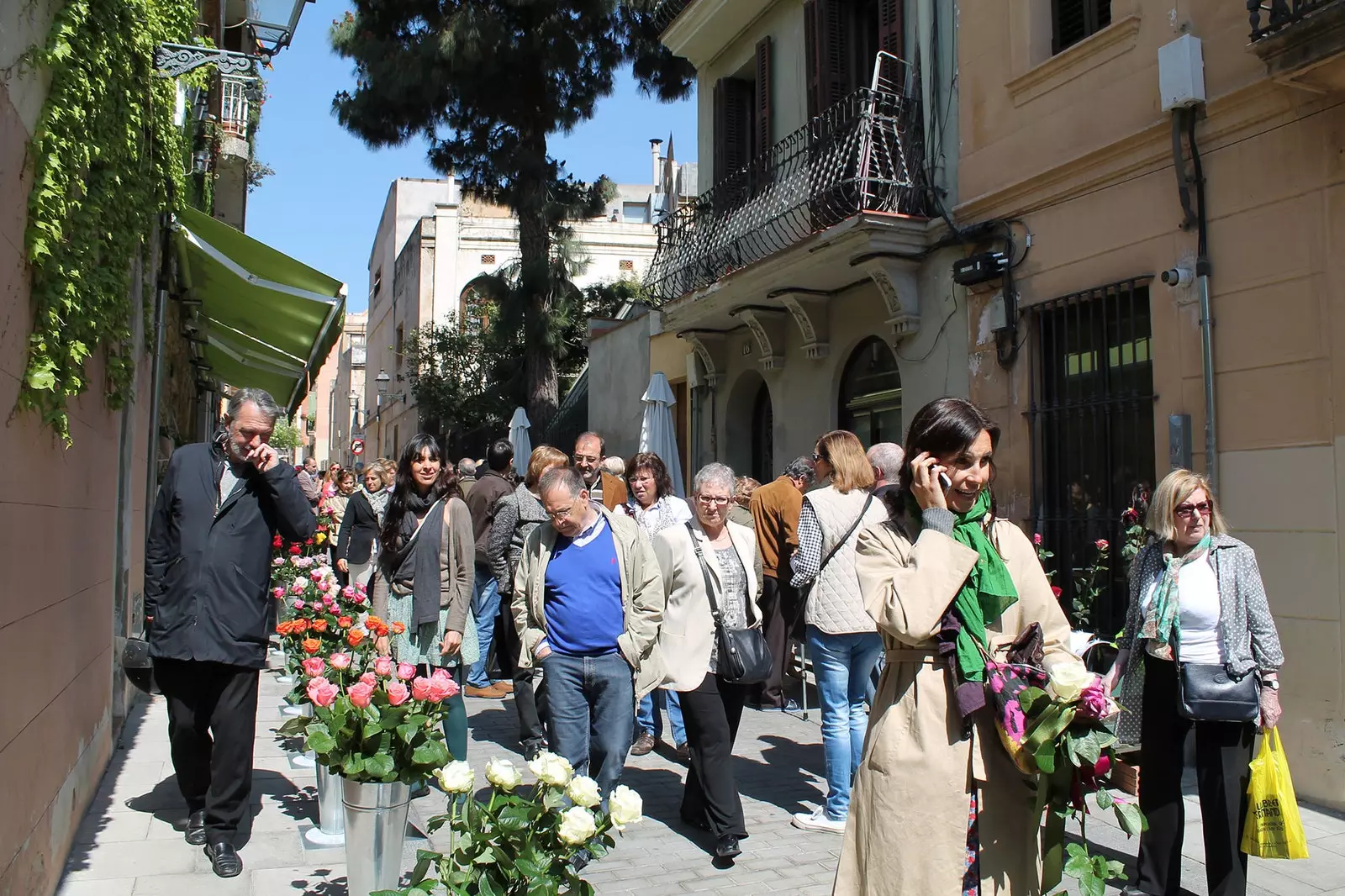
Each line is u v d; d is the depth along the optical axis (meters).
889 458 5.88
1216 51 6.50
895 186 9.19
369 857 3.93
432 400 25.70
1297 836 4.02
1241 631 4.18
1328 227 5.79
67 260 4.04
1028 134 8.12
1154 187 6.95
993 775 2.76
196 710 4.61
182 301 10.07
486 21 17.56
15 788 3.39
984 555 2.82
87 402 4.84
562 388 24.62
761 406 13.29
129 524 6.65
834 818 5.21
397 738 4.02
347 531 8.42
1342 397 5.68
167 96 6.15
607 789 4.77
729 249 11.70
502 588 6.69
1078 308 7.60
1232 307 6.36
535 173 19.23
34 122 3.69
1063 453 7.78
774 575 7.71
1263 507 6.10
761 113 12.41
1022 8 8.22
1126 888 4.45
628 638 4.72
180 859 4.51
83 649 4.88
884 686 2.94
